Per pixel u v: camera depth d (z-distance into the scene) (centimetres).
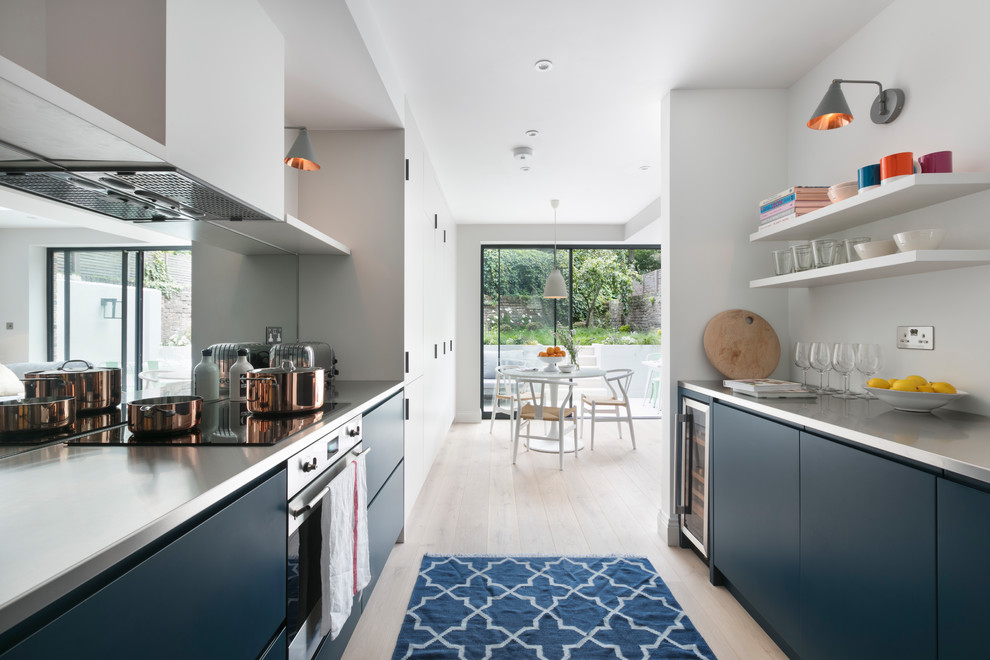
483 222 582
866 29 205
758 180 262
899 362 188
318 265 265
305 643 132
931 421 147
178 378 179
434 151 356
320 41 183
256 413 158
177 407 128
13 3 107
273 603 114
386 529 222
